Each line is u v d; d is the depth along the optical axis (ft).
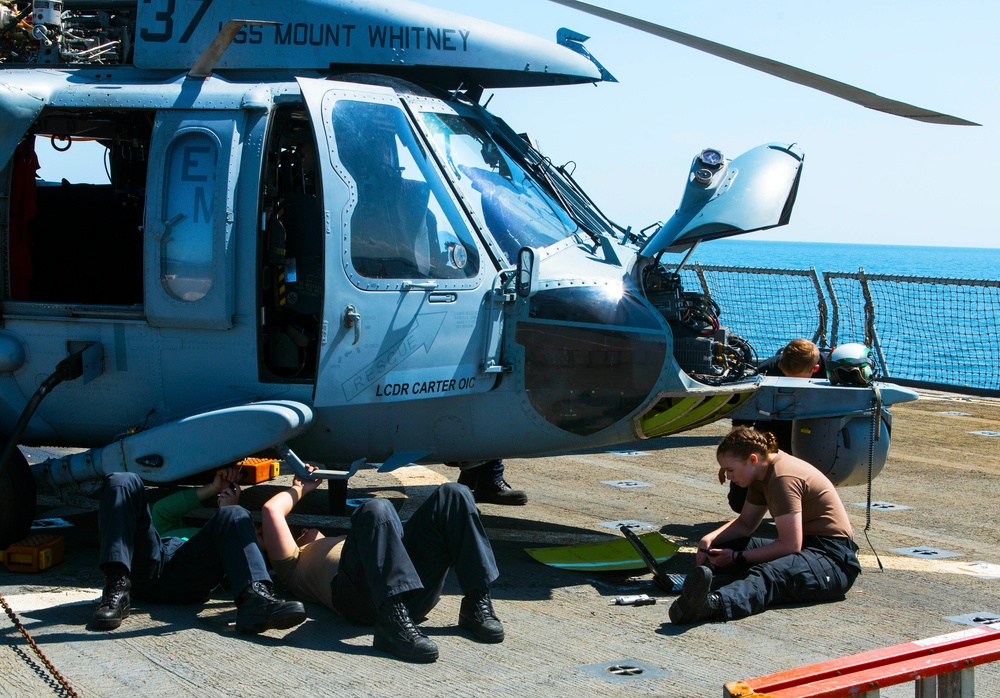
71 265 21.18
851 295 41.27
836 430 18.88
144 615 13.71
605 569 16.79
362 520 12.73
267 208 16.65
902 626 14.39
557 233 17.47
